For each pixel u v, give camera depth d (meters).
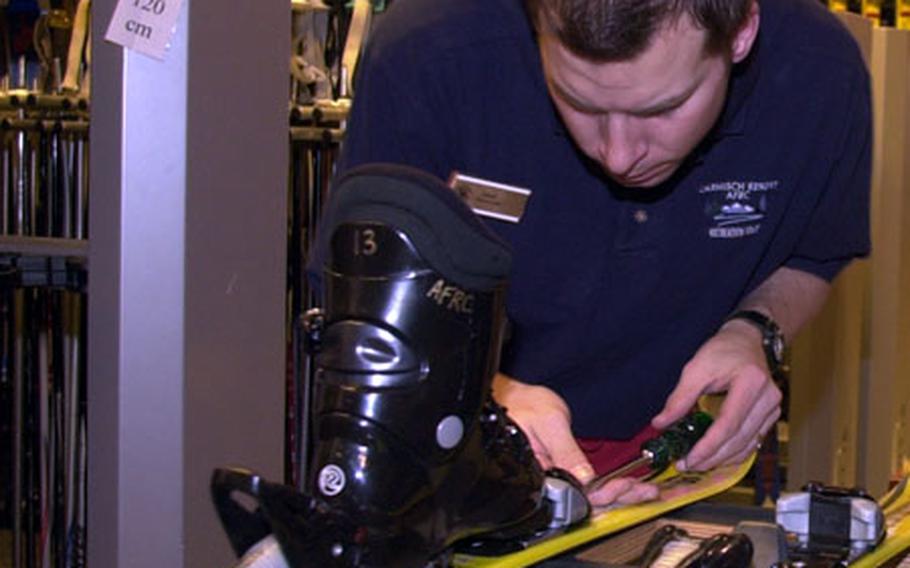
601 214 1.43
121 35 1.48
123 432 1.53
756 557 0.98
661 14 0.99
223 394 1.58
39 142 2.86
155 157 1.50
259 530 0.81
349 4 2.49
